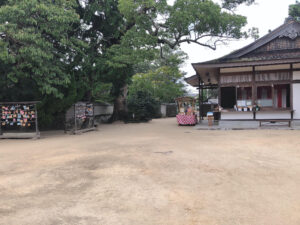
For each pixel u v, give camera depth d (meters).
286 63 11.84
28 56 9.77
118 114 19.64
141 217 2.94
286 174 4.51
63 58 11.98
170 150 6.96
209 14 11.81
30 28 9.61
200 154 6.34
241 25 12.45
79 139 10.00
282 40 13.12
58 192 3.83
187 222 2.80
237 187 3.89
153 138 9.58
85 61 13.95
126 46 13.18
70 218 2.94
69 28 11.27
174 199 3.46
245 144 7.59
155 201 3.40
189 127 13.87
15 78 10.55
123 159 5.95
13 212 3.13
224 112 13.07
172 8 11.90
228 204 3.27
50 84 11.45
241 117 12.91
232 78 12.98
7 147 8.44
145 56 12.19
